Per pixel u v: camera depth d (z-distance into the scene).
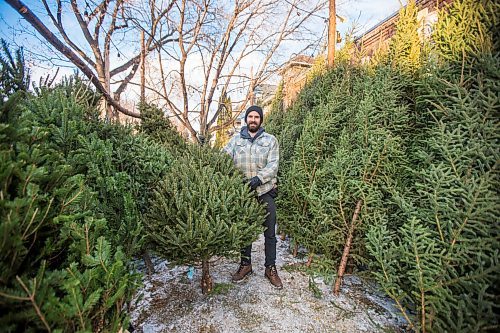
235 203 2.35
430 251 1.86
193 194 2.20
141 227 1.95
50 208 1.23
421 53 2.63
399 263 2.17
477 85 2.13
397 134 2.70
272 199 2.98
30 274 1.09
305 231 3.12
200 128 7.80
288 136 4.53
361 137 2.86
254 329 2.25
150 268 3.15
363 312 2.50
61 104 2.28
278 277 2.92
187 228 2.08
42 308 0.95
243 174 2.87
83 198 1.51
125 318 1.36
